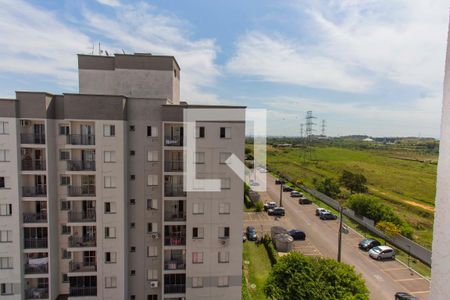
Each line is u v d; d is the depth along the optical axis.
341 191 65.81
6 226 21.72
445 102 3.01
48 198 22.22
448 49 2.97
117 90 25.94
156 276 24.39
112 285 23.20
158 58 26.16
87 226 23.41
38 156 23.00
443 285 3.01
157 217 24.09
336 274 22.14
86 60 25.70
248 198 56.75
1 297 21.89
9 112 21.28
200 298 23.59
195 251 23.45
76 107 22.31
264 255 35.72
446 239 2.99
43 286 22.73
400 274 31.48
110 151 22.69
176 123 23.38
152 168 23.86
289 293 22.30
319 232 43.97
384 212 43.53
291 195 65.81
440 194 3.08
